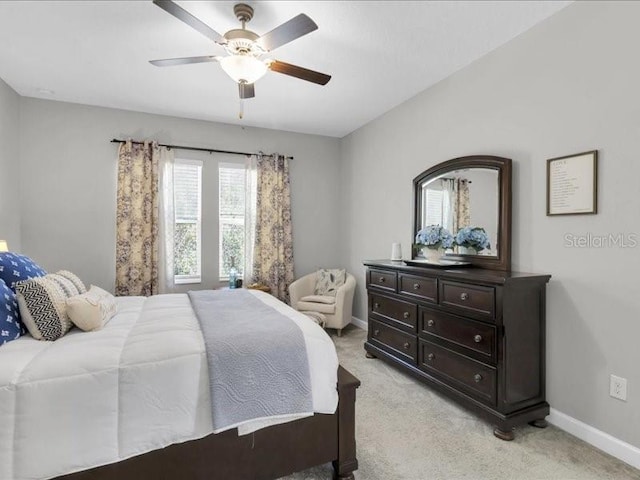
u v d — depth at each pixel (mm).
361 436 2016
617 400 1854
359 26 2295
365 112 3961
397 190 3762
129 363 1316
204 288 4297
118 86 3270
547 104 2213
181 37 2455
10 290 1667
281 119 4215
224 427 1361
